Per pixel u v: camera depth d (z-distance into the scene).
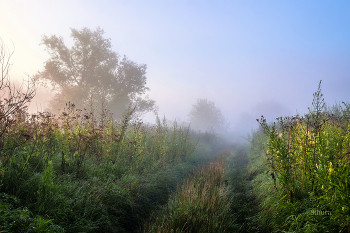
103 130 6.65
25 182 3.44
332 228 2.59
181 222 3.51
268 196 4.39
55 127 5.72
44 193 3.33
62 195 3.47
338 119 6.71
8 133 4.43
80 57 24.28
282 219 3.49
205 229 3.36
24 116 5.17
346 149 3.73
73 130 5.79
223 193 4.89
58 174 4.30
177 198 4.57
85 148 5.37
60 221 3.08
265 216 3.92
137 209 4.36
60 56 23.44
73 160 4.99
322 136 3.97
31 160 4.27
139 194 4.70
